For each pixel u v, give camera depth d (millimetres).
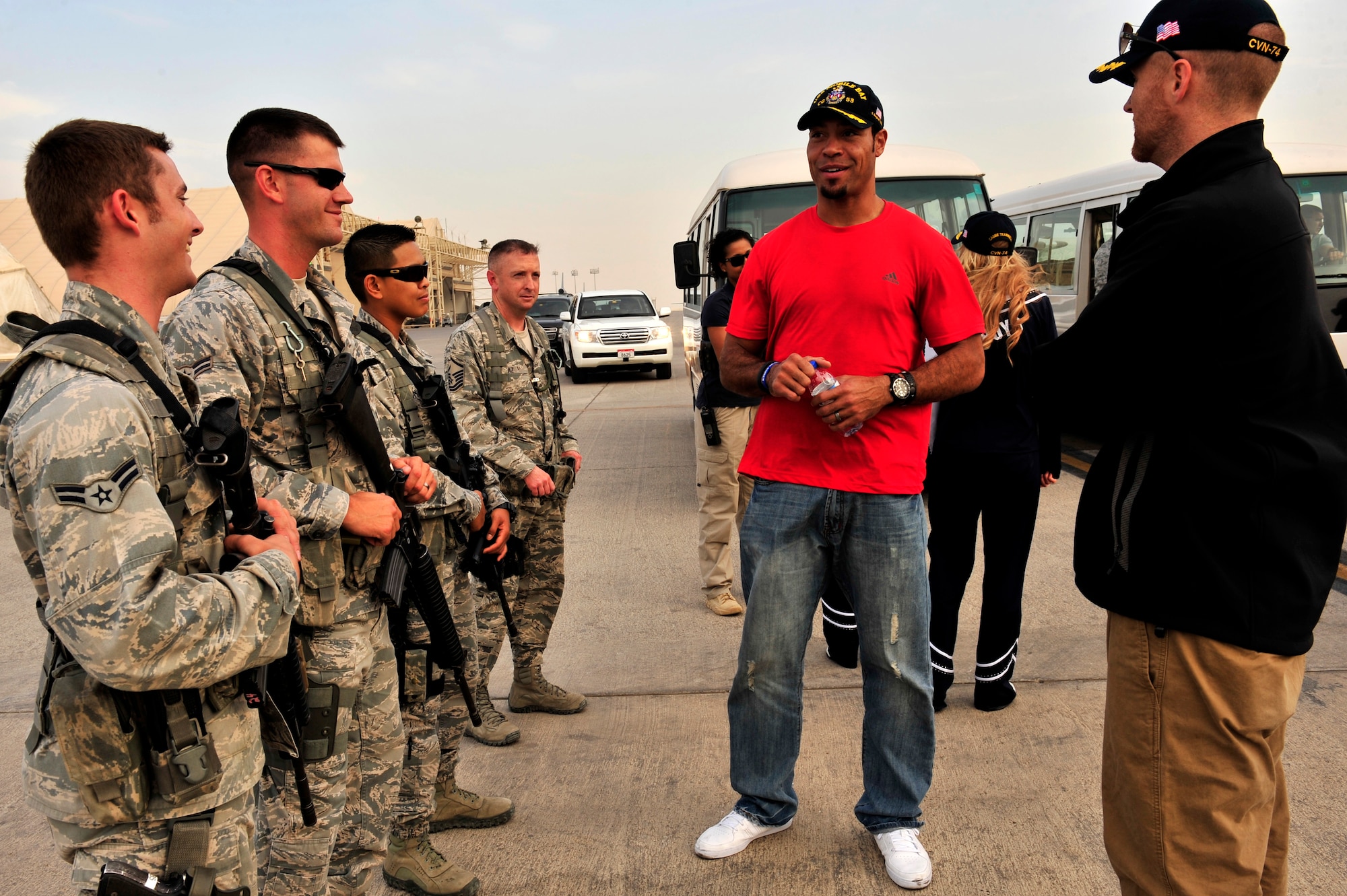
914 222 2369
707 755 3205
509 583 3381
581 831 2779
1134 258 1694
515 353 3365
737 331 2590
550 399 3508
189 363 1828
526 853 2680
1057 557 5316
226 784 1466
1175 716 1698
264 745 1899
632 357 16781
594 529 6359
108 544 1246
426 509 2566
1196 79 1690
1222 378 1623
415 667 2463
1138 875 1772
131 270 1446
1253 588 1628
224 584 1387
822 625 4426
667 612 4672
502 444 3240
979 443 3107
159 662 1281
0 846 2812
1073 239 9977
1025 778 2967
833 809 2848
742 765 2666
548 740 3355
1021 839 2650
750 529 2557
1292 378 1616
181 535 1441
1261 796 1688
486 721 3371
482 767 3180
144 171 1430
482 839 2750
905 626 2473
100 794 1353
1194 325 1634
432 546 2623
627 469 8445
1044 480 3293
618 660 4070
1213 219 1599
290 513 1764
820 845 2666
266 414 1948
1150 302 1663
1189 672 1674
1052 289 10523
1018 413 3111
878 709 2535
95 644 1235
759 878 2523
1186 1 1692
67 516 1237
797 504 2467
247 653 1395
